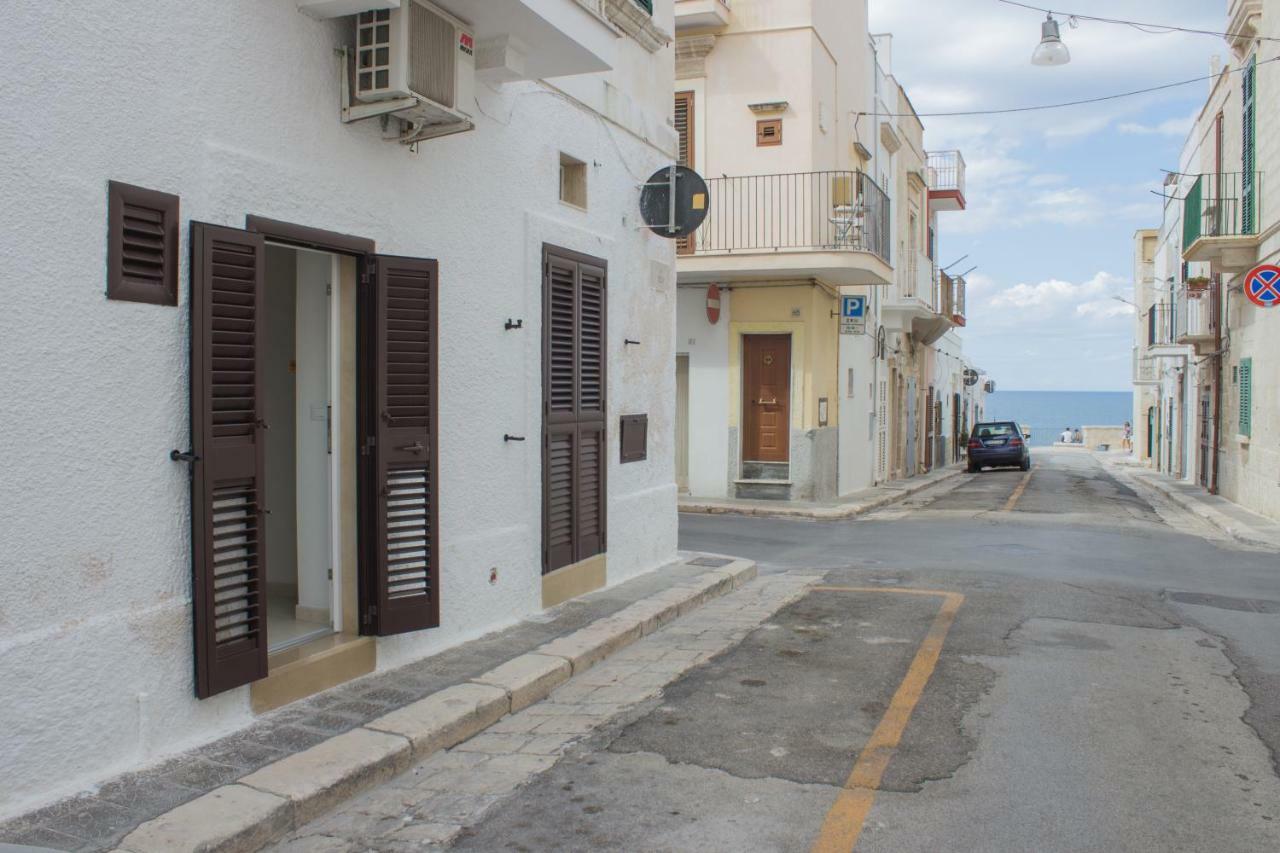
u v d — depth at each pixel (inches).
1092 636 302.0
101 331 167.9
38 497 158.6
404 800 179.2
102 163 167.8
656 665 269.6
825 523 625.6
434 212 256.2
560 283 318.3
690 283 731.4
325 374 239.9
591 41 267.1
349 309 235.0
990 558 462.9
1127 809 173.8
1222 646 292.7
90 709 167.2
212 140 189.5
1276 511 645.3
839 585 389.1
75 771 164.9
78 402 164.4
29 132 156.1
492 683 232.8
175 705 183.2
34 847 118.7
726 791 182.2
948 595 363.3
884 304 986.7
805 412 713.0
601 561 350.3
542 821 170.1
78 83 163.5
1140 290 1509.6
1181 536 568.1
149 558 177.3
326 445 240.5
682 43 718.5
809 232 698.8
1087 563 448.8
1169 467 1256.8
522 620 298.5
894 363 1042.7
